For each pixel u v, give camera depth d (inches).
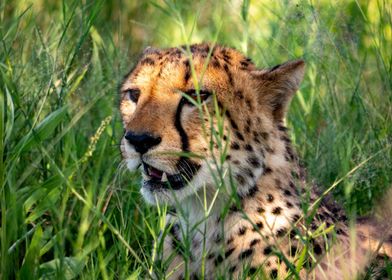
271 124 386.9
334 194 458.3
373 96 518.9
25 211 376.2
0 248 355.3
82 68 489.4
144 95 373.1
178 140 366.3
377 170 451.2
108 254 367.6
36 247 353.1
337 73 526.9
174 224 387.5
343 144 474.0
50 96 447.2
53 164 373.7
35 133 385.7
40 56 464.4
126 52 528.4
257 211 376.8
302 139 505.7
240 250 376.2
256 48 557.0
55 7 591.2
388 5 546.9
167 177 374.0
